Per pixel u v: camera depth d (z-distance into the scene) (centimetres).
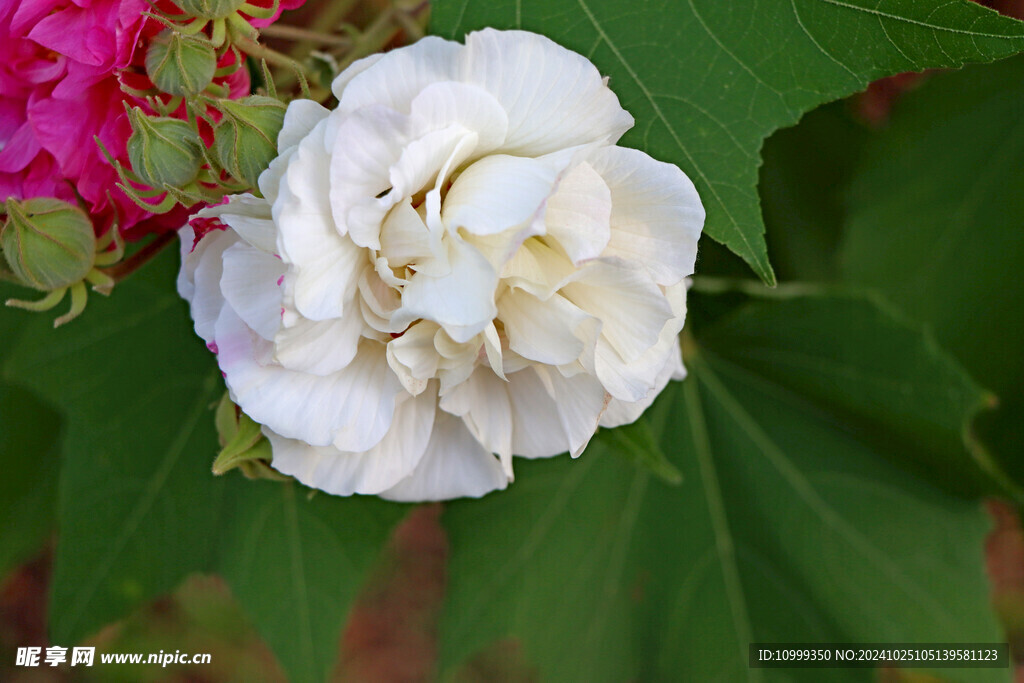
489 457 55
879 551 65
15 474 65
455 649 64
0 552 66
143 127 52
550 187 50
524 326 51
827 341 64
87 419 63
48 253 53
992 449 66
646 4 54
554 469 65
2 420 65
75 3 53
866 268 66
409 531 104
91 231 54
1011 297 65
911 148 66
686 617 66
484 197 50
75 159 54
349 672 106
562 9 54
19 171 55
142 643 99
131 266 56
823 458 65
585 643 65
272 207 50
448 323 50
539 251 52
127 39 53
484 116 50
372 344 52
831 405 65
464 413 53
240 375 51
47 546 96
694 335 66
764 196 67
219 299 52
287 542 63
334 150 49
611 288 51
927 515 64
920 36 53
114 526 63
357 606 105
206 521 63
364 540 63
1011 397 66
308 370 51
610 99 51
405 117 49
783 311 64
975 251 66
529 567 65
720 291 64
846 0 53
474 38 50
